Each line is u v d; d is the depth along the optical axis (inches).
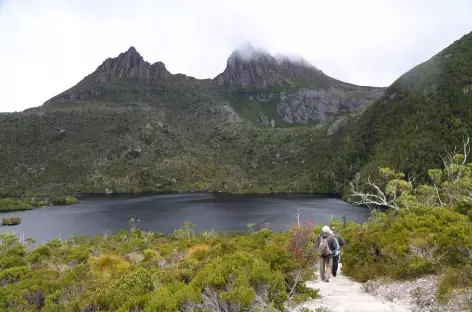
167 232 3142.2
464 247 303.4
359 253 409.1
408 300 261.0
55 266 741.9
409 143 5369.1
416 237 363.9
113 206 5383.9
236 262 308.8
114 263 712.4
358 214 3730.3
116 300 291.3
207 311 231.8
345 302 270.4
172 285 285.6
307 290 292.5
